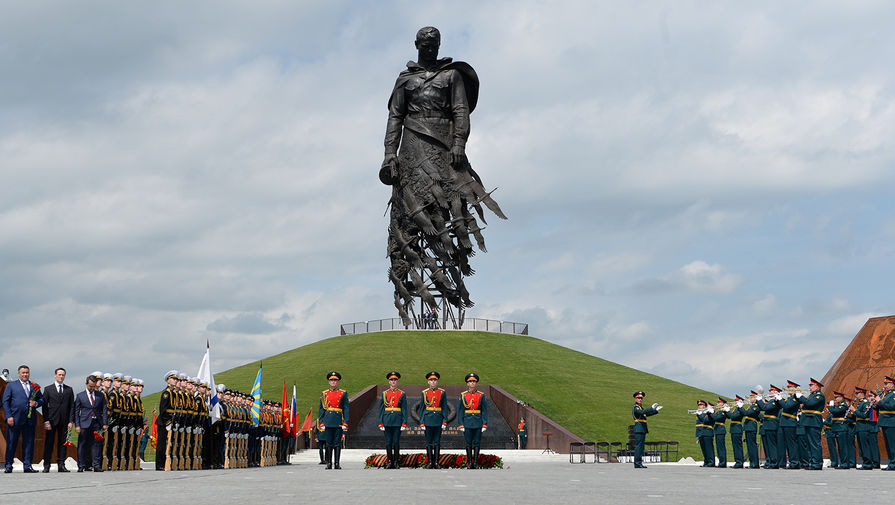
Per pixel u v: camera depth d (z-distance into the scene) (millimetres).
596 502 11945
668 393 69750
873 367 39188
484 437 55938
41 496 12820
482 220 80500
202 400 28344
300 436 51938
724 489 15484
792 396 28438
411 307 81812
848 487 16359
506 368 72938
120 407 26594
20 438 29828
